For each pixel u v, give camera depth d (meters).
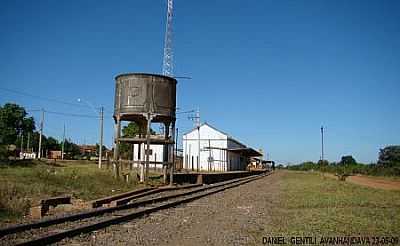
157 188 30.20
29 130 89.94
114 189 27.28
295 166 159.12
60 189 23.58
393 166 68.44
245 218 16.27
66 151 130.25
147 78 33.69
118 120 34.00
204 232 12.93
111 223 14.15
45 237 10.62
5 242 10.43
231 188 35.81
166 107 34.28
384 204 20.72
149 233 12.61
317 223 14.17
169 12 70.69
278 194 28.52
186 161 81.56
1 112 86.31
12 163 49.22
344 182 43.47
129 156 65.06
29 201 17.52
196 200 24.00
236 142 96.62
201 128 86.19
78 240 11.26
